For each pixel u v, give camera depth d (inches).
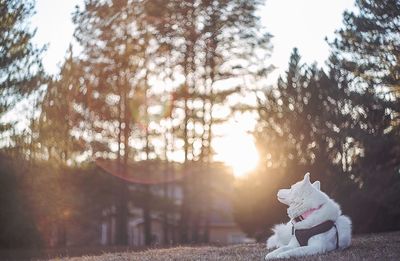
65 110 993.5
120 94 1167.6
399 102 732.7
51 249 770.8
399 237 447.2
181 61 1168.2
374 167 738.8
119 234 1149.7
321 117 821.2
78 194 1095.0
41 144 847.7
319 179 778.8
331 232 319.9
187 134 1189.7
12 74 762.2
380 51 761.6
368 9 750.5
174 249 444.1
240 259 316.5
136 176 1250.6
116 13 1118.4
